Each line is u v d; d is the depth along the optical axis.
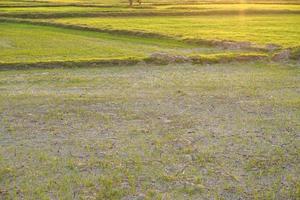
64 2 91.19
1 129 14.88
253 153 13.06
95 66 26.84
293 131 15.02
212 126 15.44
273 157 12.78
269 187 10.98
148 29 44.78
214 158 12.68
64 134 14.49
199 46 36.06
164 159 12.57
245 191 10.77
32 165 12.12
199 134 14.60
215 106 18.00
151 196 10.46
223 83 22.53
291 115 16.88
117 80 23.00
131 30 43.44
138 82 22.55
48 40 38.09
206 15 65.62
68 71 25.38
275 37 38.78
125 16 61.91
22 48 33.06
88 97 19.19
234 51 33.06
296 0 105.56
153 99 19.00
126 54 31.20
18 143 13.70
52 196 10.43
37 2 88.44
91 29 45.94
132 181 11.21
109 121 15.84
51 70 25.59
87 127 15.18
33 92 20.02
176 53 31.97
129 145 13.59
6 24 50.56
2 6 71.88
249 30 44.91
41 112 16.83
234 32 43.00
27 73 24.50
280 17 62.53
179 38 39.12
